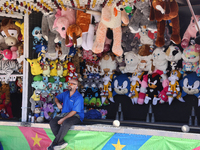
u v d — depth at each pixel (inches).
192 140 123.6
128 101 190.2
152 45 171.3
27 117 170.1
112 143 140.8
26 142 163.6
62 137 144.9
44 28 168.7
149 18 132.6
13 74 179.5
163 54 165.9
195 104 166.7
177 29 135.6
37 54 176.1
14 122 166.4
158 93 175.2
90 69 195.8
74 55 199.3
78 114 153.8
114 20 140.6
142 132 134.5
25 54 171.3
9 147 169.0
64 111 155.1
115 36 150.0
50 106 173.3
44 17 167.5
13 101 223.3
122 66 185.8
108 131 141.2
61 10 156.2
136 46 176.4
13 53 186.2
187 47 156.2
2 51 186.7
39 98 170.7
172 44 170.6
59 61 183.8
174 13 124.4
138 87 179.8
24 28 171.5
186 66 160.6
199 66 154.4
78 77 196.7
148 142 133.3
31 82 172.9
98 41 150.0
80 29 149.4
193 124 161.3
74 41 145.2
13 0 146.7
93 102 194.1
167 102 175.2
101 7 146.8
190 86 158.6
